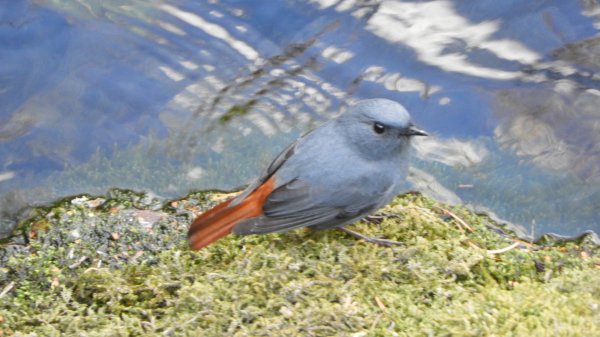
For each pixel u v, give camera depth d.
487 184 11.34
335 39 13.45
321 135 9.27
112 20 13.68
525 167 11.59
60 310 8.40
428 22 13.61
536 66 12.87
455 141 12.03
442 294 8.28
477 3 13.84
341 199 9.04
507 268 8.91
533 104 12.39
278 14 13.79
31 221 10.39
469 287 8.59
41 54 13.16
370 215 9.69
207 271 8.70
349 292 8.27
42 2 13.78
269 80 13.00
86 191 11.13
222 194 10.98
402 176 9.43
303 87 12.90
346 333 7.63
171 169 11.62
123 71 13.05
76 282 8.74
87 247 9.44
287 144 12.09
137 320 8.02
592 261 9.15
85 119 12.38
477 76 12.80
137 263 9.23
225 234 8.74
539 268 8.97
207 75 13.08
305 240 9.28
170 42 13.45
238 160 11.85
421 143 12.02
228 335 7.71
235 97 12.79
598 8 13.55
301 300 8.19
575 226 10.64
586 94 12.44
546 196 11.12
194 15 13.85
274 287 8.36
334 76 13.01
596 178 11.40
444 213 9.99
